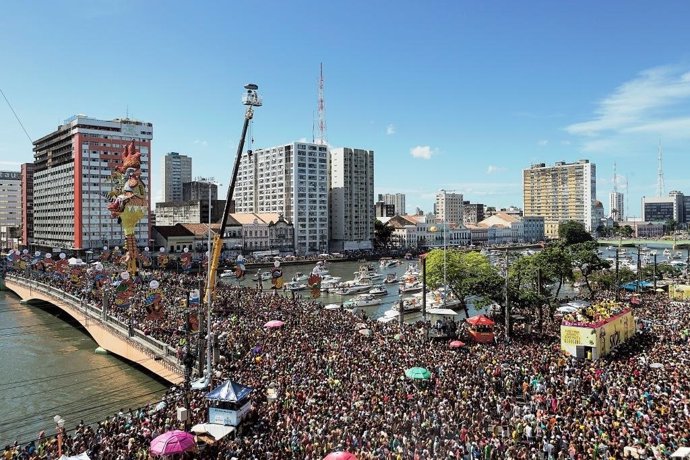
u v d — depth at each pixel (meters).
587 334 57.00
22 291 124.62
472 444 33.97
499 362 52.47
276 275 70.94
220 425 38.72
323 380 47.12
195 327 57.84
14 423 51.47
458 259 90.31
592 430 35.47
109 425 42.03
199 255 192.12
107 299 81.25
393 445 34.25
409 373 44.88
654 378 46.22
